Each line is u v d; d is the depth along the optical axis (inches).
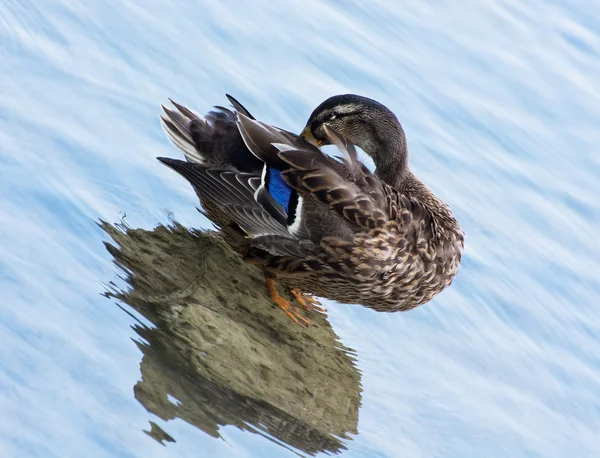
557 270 525.0
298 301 453.1
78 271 394.9
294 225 413.4
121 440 331.9
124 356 363.9
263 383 388.5
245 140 409.4
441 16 679.1
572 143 613.3
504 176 578.6
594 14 710.5
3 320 357.1
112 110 506.3
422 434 403.2
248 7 630.5
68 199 431.5
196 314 403.9
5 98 481.7
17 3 553.0
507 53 663.8
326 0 661.9
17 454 315.6
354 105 466.9
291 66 597.3
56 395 338.0
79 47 543.5
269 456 353.1
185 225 454.9
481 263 515.5
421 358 447.2
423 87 617.6
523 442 416.8
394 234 417.4
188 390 364.5
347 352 432.8
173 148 495.8
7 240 394.0
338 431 384.8
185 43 582.9
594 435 439.2
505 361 463.2
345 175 414.6
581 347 487.2
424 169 567.8
